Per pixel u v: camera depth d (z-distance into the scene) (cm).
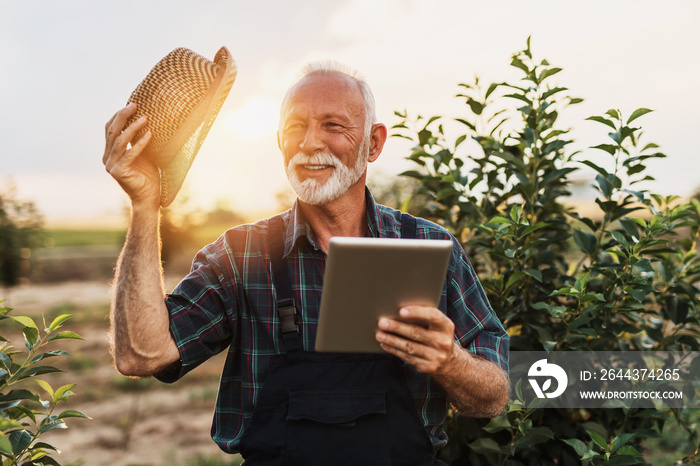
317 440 156
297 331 166
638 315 247
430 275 135
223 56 166
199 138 158
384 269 133
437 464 171
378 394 159
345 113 171
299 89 174
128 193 153
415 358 140
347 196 179
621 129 235
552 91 244
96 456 615
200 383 881
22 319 188
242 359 171
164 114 154
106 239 5381
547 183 252
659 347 246
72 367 941
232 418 174
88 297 1772
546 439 219
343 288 134
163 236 1620
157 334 158
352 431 157
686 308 248
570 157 249
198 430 688
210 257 176
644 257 247
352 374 161
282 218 182
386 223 189
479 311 184
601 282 245
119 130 151
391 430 158
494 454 236
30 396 189
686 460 249
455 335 180
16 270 1401
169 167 158
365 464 156
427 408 172
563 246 281
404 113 276
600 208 245
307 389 159
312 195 171
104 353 1023
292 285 171
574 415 251
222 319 172
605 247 248
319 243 180
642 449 257
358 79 182
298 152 172
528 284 250
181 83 156
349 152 173
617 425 243
